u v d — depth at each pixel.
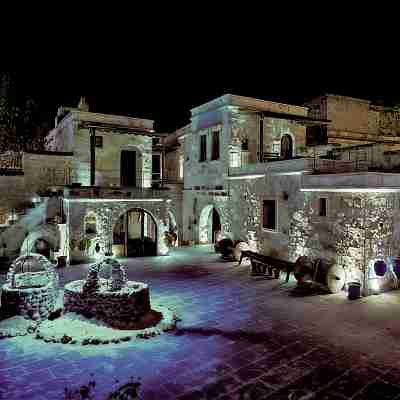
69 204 17.22
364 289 12.57
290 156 22.66
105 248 18.09
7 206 19.97
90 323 9.66
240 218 19.92
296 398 6.55
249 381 7.10
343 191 13.31
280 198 16.81
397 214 13.38
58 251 17.39
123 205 18.56
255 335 9.25
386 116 27.11
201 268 16.83
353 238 12.97
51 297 10.30
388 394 6.68
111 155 21.62
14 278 10.61
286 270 14.30
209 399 6.49
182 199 26.56
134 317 9.82
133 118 22.30
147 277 15.16
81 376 7.25
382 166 17.34
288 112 22.94
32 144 29.45
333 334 9.32
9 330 9.20
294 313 10.85
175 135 29.38
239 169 20.02
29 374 7.32
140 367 7.61
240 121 20.98
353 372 7.45
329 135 24.45
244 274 15.70
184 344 8.71
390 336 9.20
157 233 19.72
